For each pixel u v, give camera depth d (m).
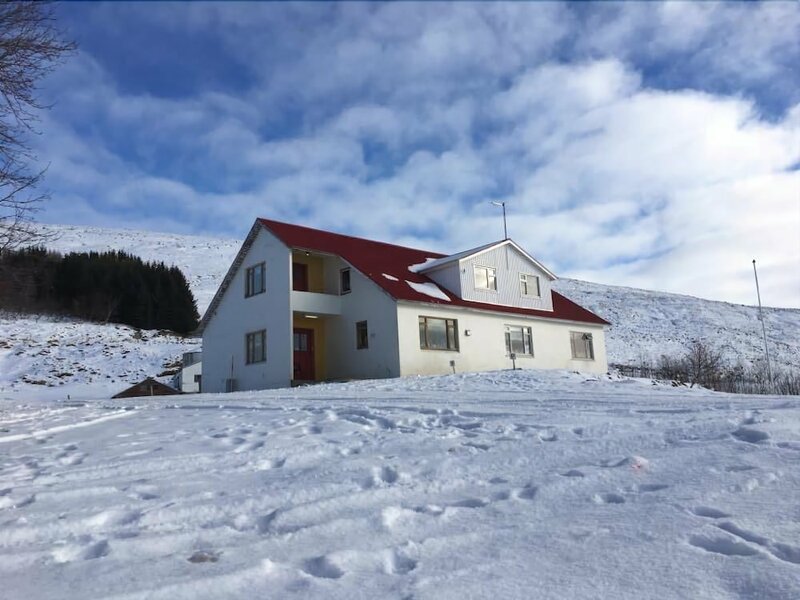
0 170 10.35
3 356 38.53
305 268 26.22
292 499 4.88
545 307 29.64
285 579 3.21
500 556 3.51
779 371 38.00
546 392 13.88
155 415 10.96
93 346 42.59
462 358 25.03
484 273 27.27
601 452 6.16
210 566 3.40
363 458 6.33
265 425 9.05
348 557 3.47
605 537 3.73
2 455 7.24
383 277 24.44
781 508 4.07
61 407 13.49
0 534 3.99
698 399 11.02
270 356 24.45
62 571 3.37
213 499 4.87
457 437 7.44
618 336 54.53
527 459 6.04
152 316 53.69
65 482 5.58
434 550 3.64
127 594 2.98
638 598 2.94
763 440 5.96
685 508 4.16
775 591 2.93
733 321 62.88
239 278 26.77
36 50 10.34
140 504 4.76
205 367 28.06
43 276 48.12
